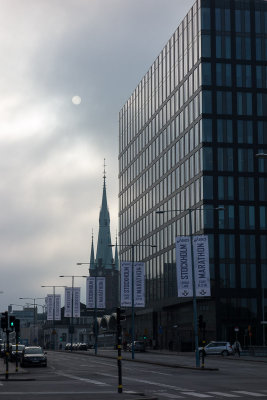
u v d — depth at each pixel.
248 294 127.88
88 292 124.06
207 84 131.88
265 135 133.12
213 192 129.38
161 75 157.50
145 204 169.38
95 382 46.78
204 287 85.88
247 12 135.38
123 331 188.88
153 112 163.25
